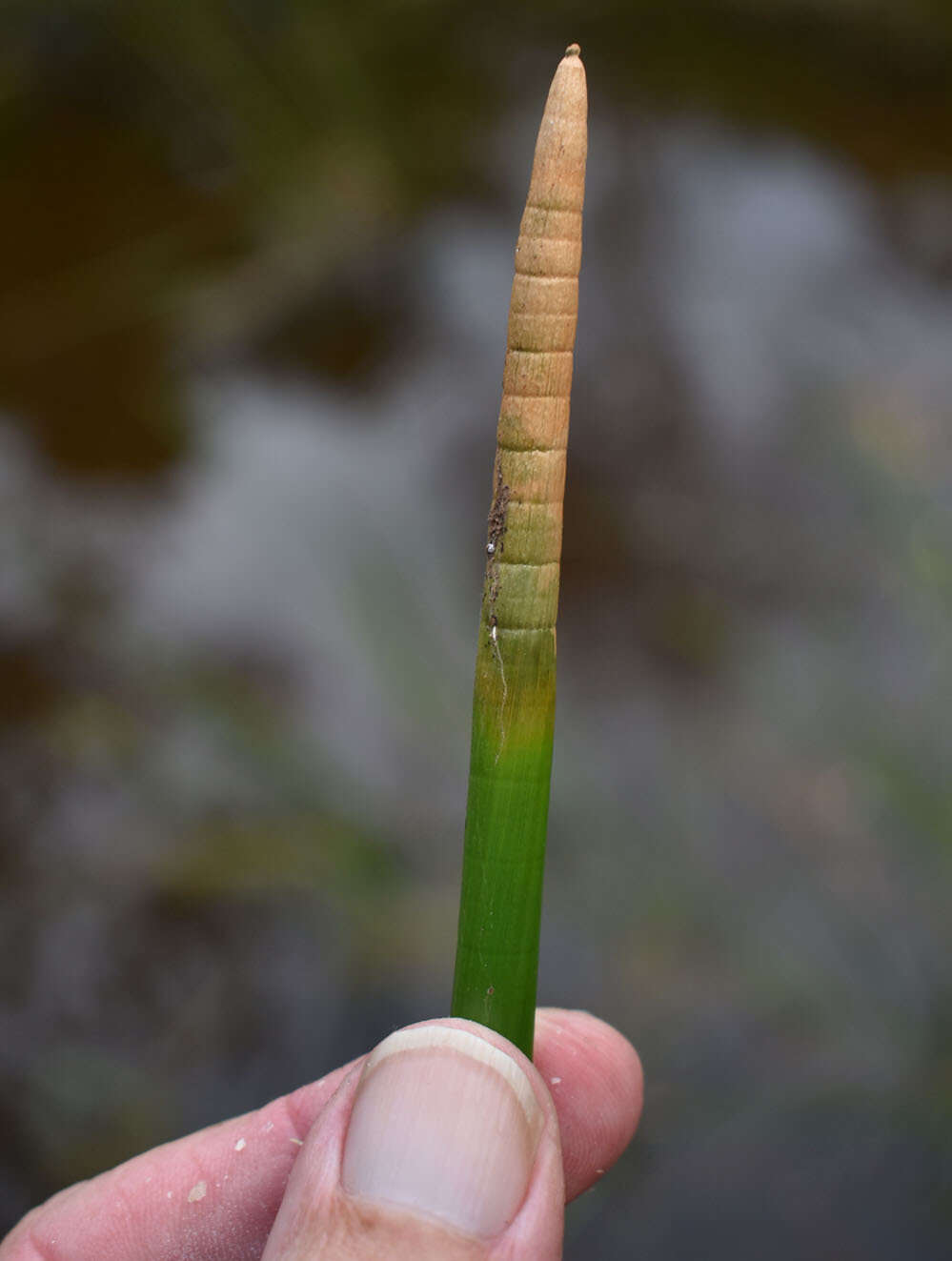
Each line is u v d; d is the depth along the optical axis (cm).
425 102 73
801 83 78
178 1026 34
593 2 80
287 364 58
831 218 67
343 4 74
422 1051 14
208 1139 18
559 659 44
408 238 65
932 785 38
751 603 46
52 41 72
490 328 61
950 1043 32
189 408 55
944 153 73
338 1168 14
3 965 35
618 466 52
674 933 35
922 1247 28
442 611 47
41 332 58
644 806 39
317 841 38
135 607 46
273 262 63
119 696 43
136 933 36
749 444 53
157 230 65
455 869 38
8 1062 33
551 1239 14
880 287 62
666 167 70
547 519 12
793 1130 30
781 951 34
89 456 52
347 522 50
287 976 35
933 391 56
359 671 44
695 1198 29
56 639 45
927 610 45
